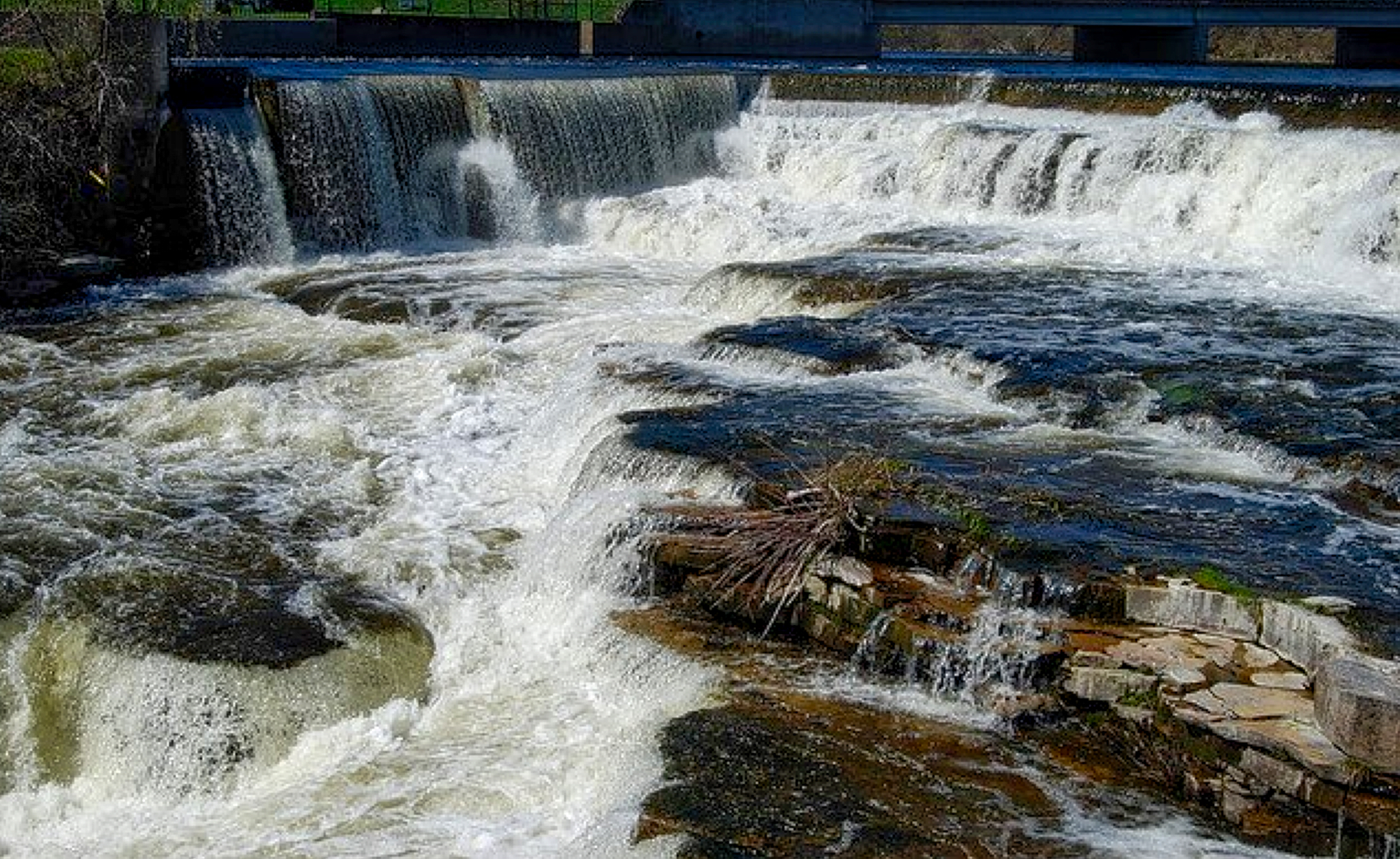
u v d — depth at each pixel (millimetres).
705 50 42531
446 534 13258
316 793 9727
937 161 24594
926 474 12273
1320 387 14492
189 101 23516
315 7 40719
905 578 10758
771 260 22078
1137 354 15531
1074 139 22938
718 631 10984
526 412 16203
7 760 10719
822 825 8398
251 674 10680
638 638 10930
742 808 8555
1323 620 9492
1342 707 8344
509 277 21719
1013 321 16844
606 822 8602
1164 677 9266
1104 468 12656
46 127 22875
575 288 20922
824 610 10727
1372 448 12758
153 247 22844
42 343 18578
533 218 25188
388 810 9461
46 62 23531
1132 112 25781
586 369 16484
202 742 10461
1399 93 22484
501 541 13156
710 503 12102
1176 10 43000
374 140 23828
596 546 11812
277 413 15820
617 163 26656
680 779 8859
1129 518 11430
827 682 10172
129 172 22844
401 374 17203
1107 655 9547
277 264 23047
